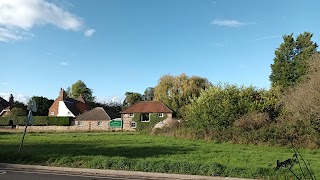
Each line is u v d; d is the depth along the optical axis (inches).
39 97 3425.2
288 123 1115.9
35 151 734.5
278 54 2338.8
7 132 1946.4
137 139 1320.1
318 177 462.6
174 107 2571.4
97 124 2770.7
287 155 776.9
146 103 2667.3
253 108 1307.8
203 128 1369.3
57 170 547.5
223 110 1339.8
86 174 517.7
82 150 792.3
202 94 1475.1
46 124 2787.9
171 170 525.3
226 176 496.4
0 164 572.1
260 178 481.1
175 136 1441.9
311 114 1044.5
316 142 1000.9
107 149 839.7
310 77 1135.0
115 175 513.7
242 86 1433.3
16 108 2984.7
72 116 3065.9
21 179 453.1
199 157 698.8
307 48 2177.7
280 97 1376.7
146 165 540.7
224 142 1182.9
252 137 1123.3
